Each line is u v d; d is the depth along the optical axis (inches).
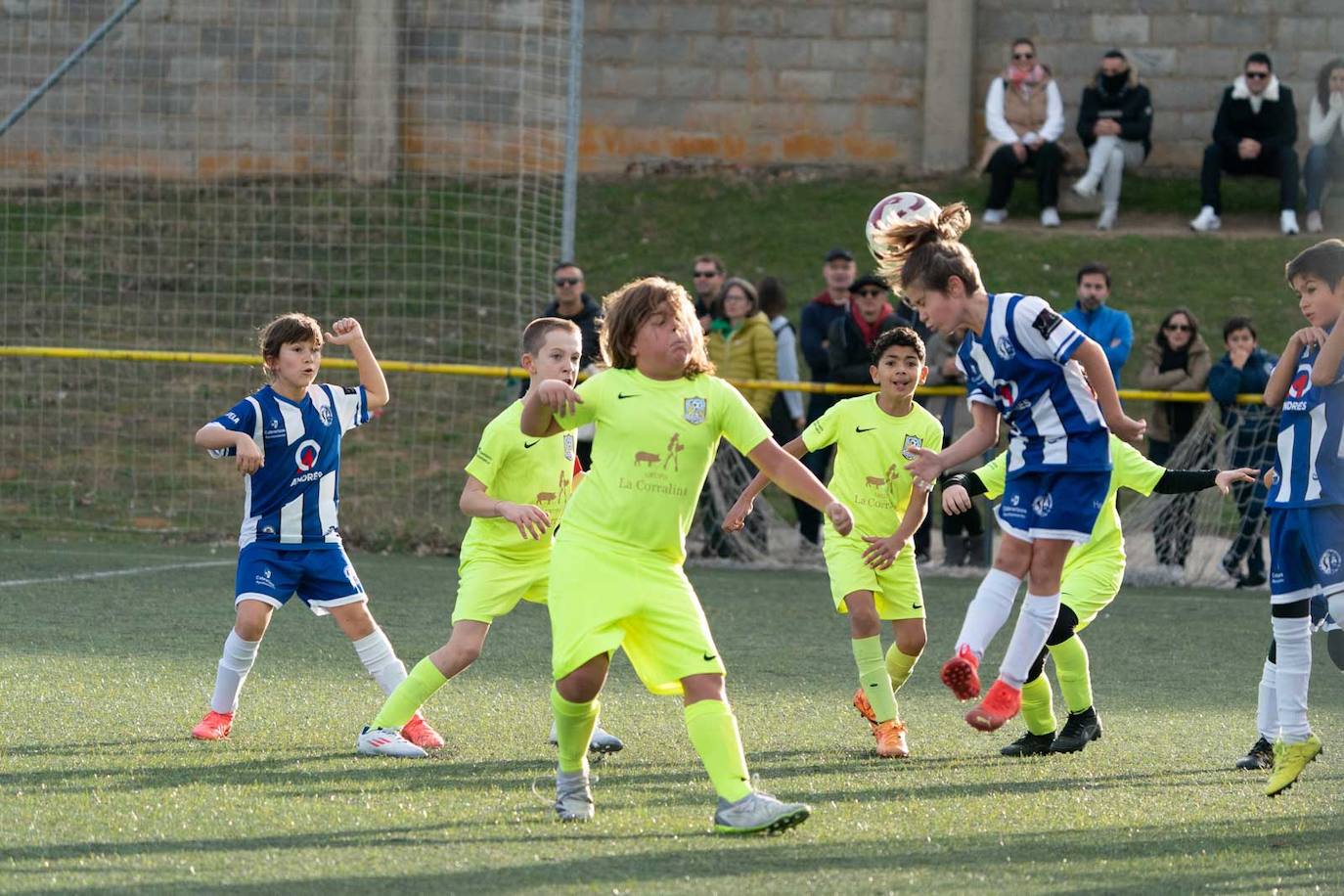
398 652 860.0
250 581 633.0
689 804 520.4
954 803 531.2
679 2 2101.4
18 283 1763.0
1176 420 1245.1
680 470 467.8
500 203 1887.3
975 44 2105.1
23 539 1327.5
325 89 1866.4
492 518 598.2
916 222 555.8
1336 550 532.1
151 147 1870.1
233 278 1793.8
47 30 1866.4
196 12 1857.8
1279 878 433.1
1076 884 423.2
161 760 573.0
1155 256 1865.2
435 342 1711.4
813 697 760.3
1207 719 723.4
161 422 1590.8
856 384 1240.8
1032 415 533.0
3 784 523.5
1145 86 2068.2
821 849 458.3
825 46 2100.1
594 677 479.8
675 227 1975.9
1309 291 542.9
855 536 679.7
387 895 399.5
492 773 568.1
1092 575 649.0
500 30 1893.5
